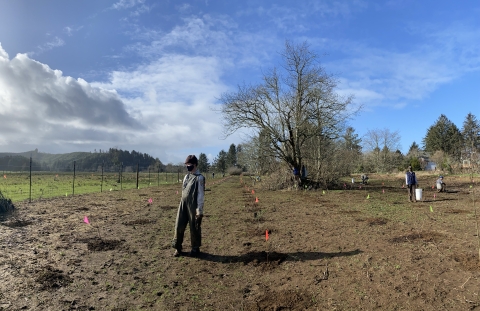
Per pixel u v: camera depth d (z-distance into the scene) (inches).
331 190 864.9
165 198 635.5
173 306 152.1
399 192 781.3
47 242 265.9
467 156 534.6
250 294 165.9
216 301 157.8
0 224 334.0
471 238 259.8
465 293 155.8
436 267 193.3
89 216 400.5
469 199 565.0
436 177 1334.9
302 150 936.3
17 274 188.7
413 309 142.1
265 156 909.2
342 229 312.5
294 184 881.5
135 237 290.5
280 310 147.3
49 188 886.4
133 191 821.2
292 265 208.4
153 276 191.8
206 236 294.2
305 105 839.7
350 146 1203.2
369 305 147.9
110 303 154.8
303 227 327.0
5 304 149.0
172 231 317.1
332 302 152.6
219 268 206.2
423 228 306.2
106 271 199.3
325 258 219.9
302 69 814.5
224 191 860.0
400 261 206.8
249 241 273.0
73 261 216.7
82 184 1072.8
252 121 855.7
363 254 224.7
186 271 200.5
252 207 497.4
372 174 1980.8
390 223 337.7
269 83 825.5
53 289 169.5
